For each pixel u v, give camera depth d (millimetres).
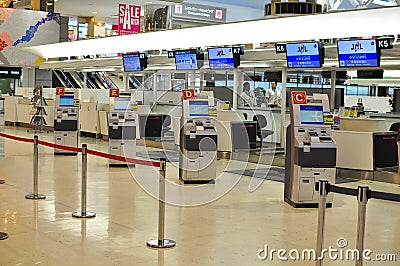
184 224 6625
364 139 10039
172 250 5555
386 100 14883
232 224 6688
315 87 14797
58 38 22828
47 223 6488
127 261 5168
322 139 7715
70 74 25031
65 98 12719
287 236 6184
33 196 7910
